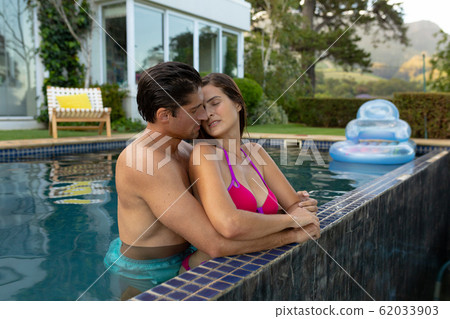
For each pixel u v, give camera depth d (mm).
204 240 1120
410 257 2814
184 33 8797
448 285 3969
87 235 1742
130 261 1356
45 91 7617
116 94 7688
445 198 4449
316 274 1355
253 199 1329
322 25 16938
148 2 7871
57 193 2586
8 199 2412
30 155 4578
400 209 2436
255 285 1020
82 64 8047
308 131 7902
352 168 3910
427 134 7238
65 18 7426
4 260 1438
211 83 1317
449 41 17469
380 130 4801
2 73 7133
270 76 12211
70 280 1256
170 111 1175
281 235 1220
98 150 5270
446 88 18094
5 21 7086
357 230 1710
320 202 2361
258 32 14148
